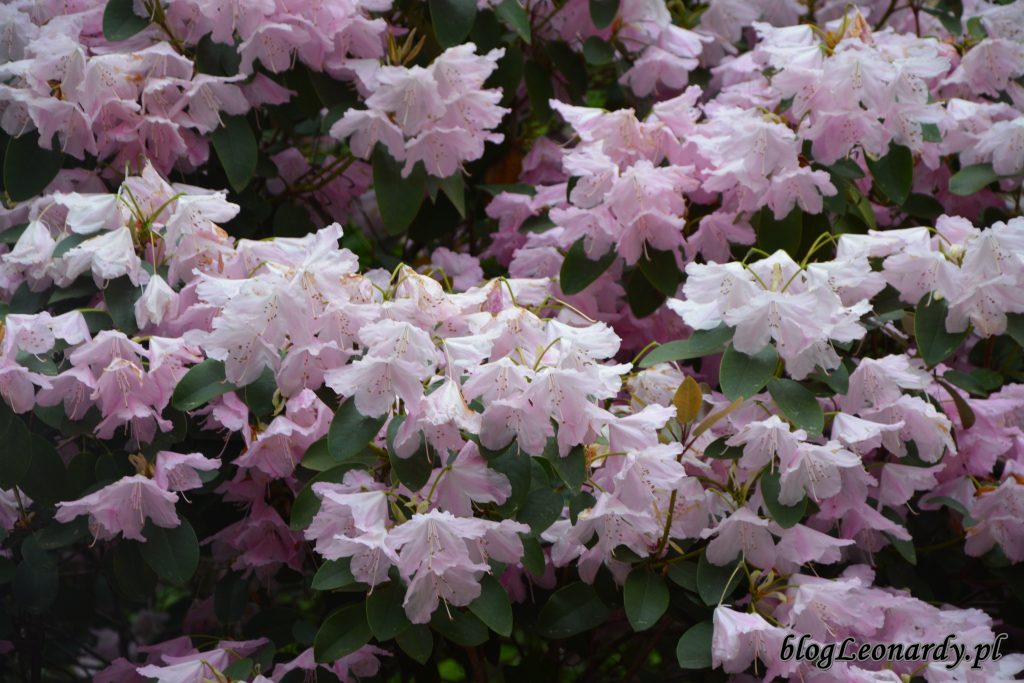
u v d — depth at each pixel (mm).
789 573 1899
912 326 2033
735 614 1844
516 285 1960
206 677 1884
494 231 2346
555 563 1931
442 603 1827
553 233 2084
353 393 1804
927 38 2158
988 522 1992
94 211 1938
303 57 2104
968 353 2162
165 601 2471
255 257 1929
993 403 2004
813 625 1859
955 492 2025
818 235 2072
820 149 2051
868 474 1922
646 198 2018
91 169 2100
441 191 2223
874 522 1933
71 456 2031
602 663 2172
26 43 2057
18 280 2021
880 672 1866
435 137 2053
